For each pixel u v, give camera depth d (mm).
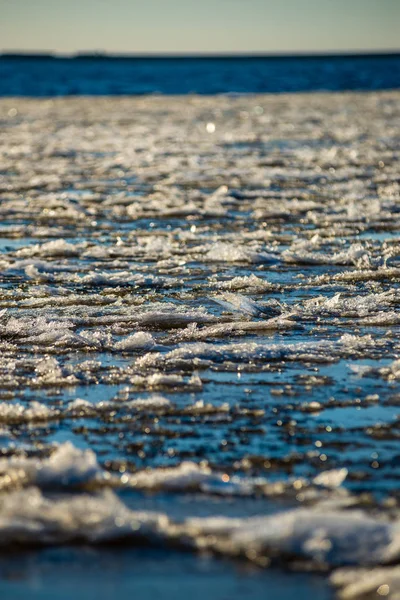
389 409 11242
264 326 15180
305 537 7762
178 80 167500
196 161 44531
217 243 22969
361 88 129125
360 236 24906
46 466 9266
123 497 8797
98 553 7695
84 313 16188
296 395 11797
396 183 36062
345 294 17781
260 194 33344
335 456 9773
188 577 7312
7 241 24688
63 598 6996
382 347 14000
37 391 12047
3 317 15891
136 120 75375
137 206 30297
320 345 14000
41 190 35312
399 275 19453
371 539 7695
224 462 9656
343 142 54719
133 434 10484
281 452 9906
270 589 7145
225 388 12117
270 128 66062
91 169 42312
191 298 17453
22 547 7777
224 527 8008
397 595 6961
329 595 7055
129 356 13703
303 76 179500
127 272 19453
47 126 69375
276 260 21172
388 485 9023
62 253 22484
